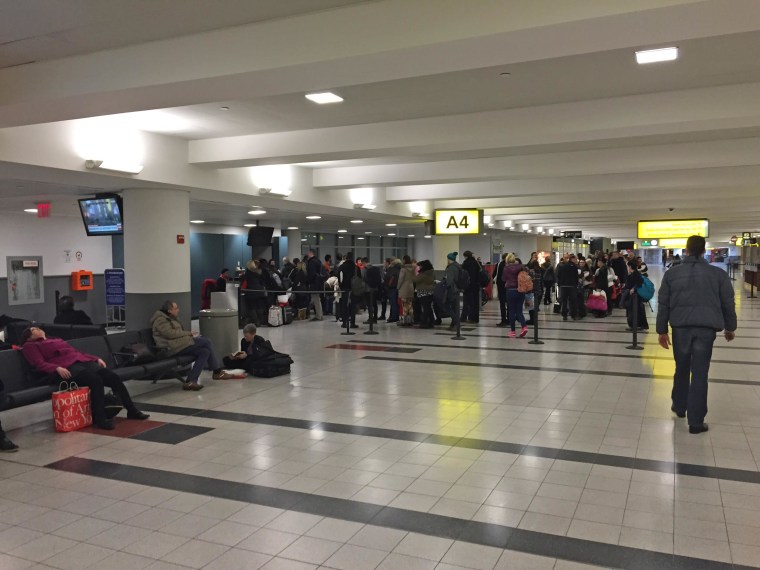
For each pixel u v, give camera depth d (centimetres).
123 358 766
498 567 341
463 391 780
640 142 863
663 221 2208
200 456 541
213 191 1059
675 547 361
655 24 394
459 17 420
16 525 406
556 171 1102
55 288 1606
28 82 578
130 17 466
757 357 991
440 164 1192
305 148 894
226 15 467
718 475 475
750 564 340
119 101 573
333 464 514
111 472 504
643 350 1095
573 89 686
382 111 783
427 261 1462
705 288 577
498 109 777
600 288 1686
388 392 781
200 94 552
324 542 375
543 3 396
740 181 1313
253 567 346
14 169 782
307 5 450
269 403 731
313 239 2847
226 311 1015
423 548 365
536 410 680
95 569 347
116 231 1103
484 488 456
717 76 642
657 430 596
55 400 618
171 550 368
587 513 410
